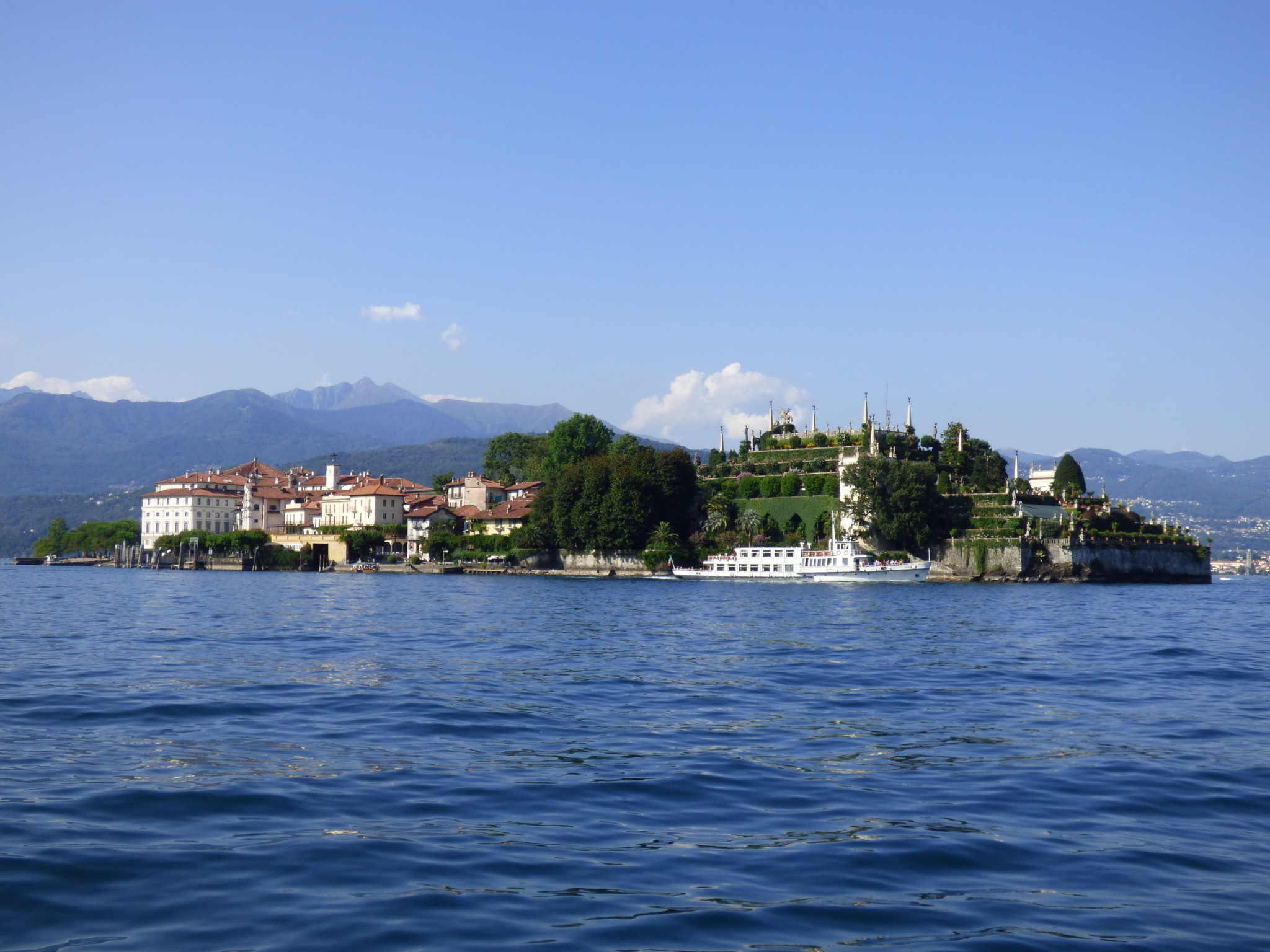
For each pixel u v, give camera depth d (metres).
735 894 18.19
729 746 31.31
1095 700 41.19
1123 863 19.98
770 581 185.00
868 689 44.62
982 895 18.25
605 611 101.69
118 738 31.38
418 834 21.53
